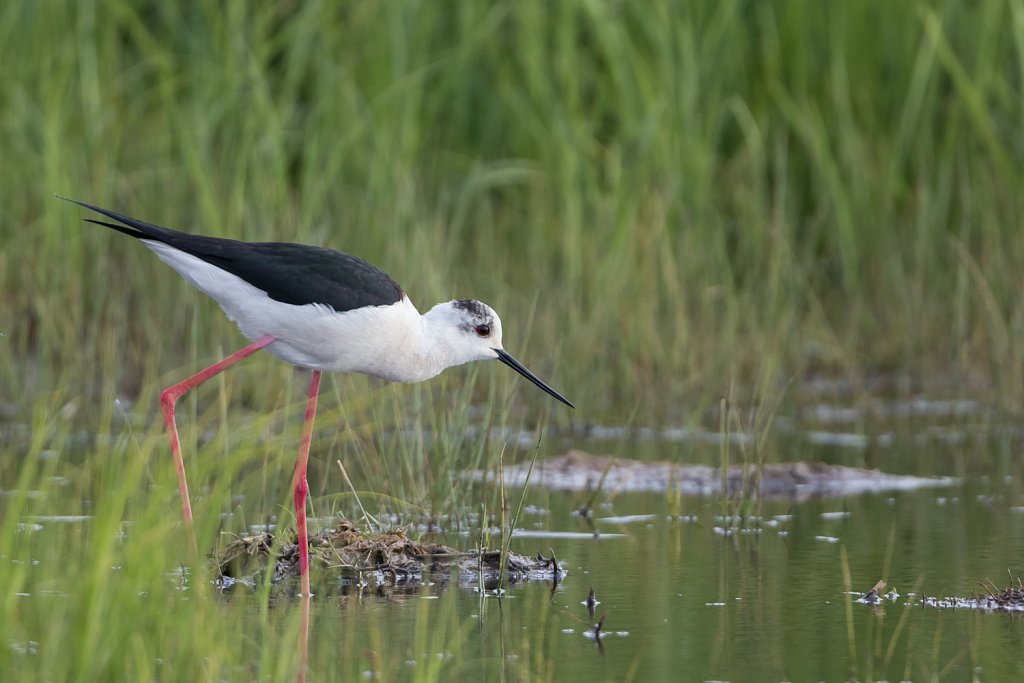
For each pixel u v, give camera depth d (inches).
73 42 631.2
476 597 327.6
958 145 663.8
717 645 286.2
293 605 320.5
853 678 265.1
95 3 652.1
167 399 352.5
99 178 590.2
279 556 352.2
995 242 626.8
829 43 687.7
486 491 433.1
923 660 275.7
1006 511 413.7
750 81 693.3
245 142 597.0
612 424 565.6
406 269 561.3
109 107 623.5
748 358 614.5
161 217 602.9
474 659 277.9
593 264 617.3
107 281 579.2
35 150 618.2
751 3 696.4
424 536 387.2
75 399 502.9
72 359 540.4
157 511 278.1
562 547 377.1
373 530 378.6
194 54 650.2
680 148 650.2
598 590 331.9
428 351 382.3
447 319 387.9
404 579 347.6
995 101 669.9
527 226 662.5
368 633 295.9
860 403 603.8
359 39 666.2
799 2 682.2
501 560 340.5
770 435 542.0
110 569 280.7
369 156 644.7
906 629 297.0
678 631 296.5
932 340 645.3
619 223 621.3
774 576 342.6
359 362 369.7
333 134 644.7
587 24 695.1
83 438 497.0
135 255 589.3
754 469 444.8
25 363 536.1
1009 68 672.4
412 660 276.4
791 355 623.8
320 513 398.0
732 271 664.4
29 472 270.8
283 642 276.5
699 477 469.4
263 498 402.9
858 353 666.2
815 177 682.2
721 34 677.3
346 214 617.9
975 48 674.8
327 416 405.4
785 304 639.8
